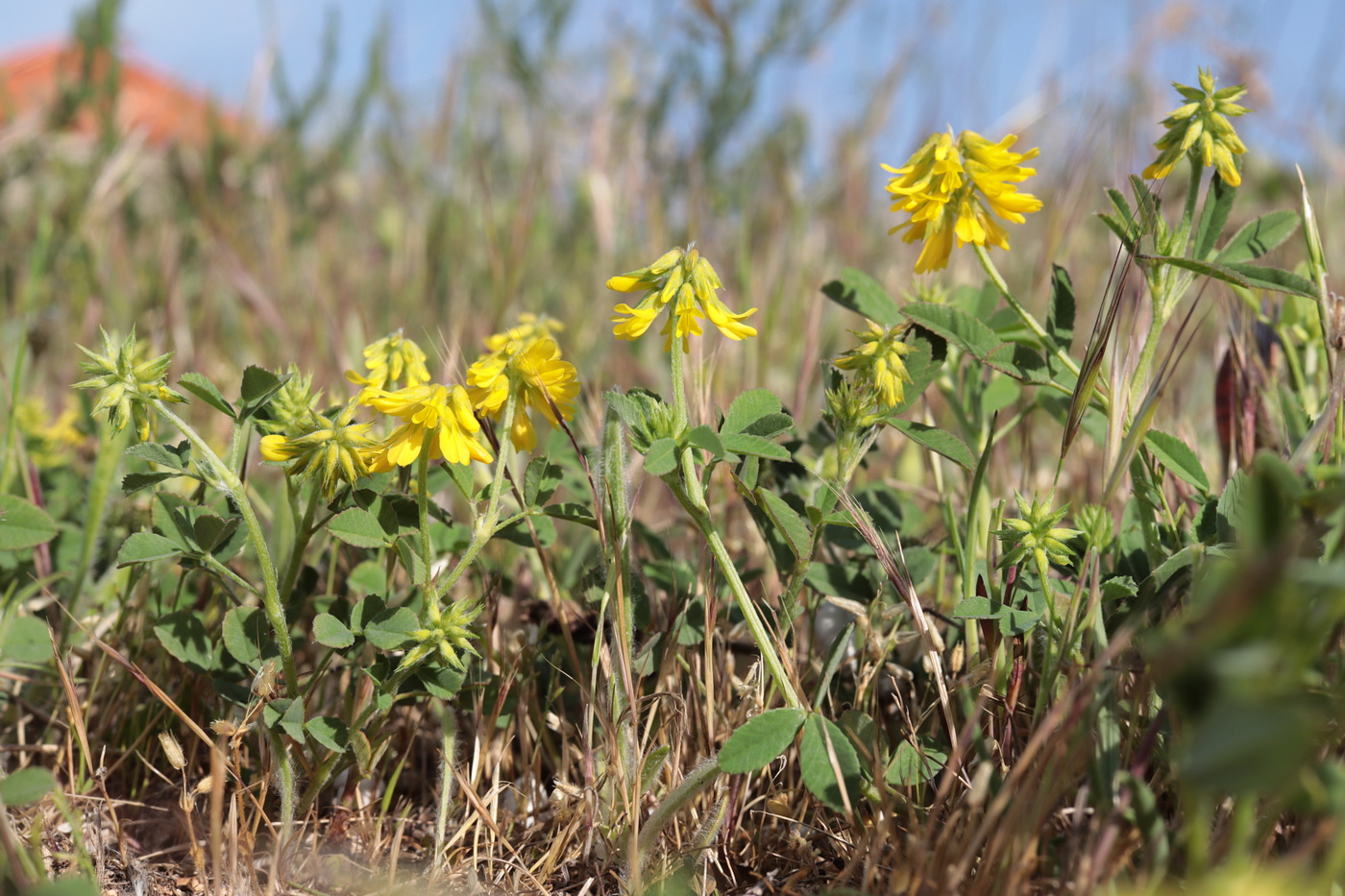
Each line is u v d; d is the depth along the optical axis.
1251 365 0.61
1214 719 0.46
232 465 0.54
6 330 0.83
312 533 0.56
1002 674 0.54
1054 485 0.54
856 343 0.95
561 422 0.54
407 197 1.29
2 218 1.14
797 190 1.23
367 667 0.55
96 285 1.01
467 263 1.12
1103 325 0.55
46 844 0.55
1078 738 0.51
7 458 0.63
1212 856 0.51
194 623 0.56
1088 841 0.51
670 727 0.56
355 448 0.53
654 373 0.91
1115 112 0.88
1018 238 1.11
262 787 0.54
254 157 1.29
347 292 1.05
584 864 0.55
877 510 0.59
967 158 0.55
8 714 0.59
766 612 0.56
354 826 0.56
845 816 0.54
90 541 0.60
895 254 1.14
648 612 0.58
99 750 0.58
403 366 0.56
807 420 0.72
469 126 1.28
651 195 1.20
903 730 0.55
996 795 0.53
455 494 0.65
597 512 0.54
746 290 0.89
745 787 0.55
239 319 1.06
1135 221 0.55
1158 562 0.55
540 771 0.57
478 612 0.54
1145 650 0.51
